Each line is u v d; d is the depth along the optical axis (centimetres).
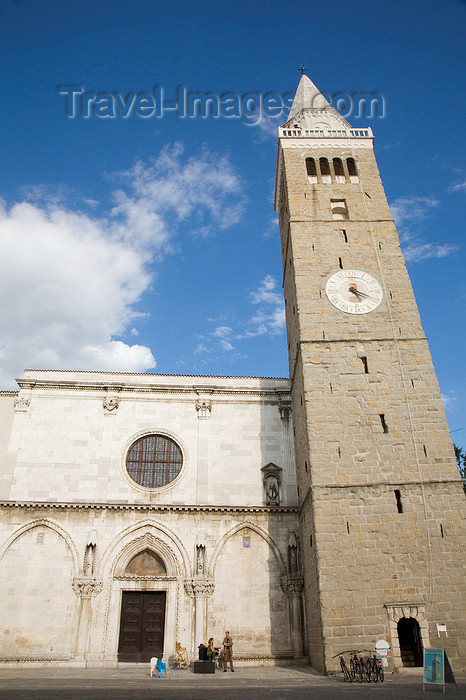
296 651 3603
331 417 3431
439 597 2920
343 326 3766
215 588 3784
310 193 4434
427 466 3262
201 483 4131
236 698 1994
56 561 3766
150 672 3155
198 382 4591
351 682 2538
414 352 3653
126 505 3916
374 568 2992
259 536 3966
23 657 3481
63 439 4209
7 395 4406
